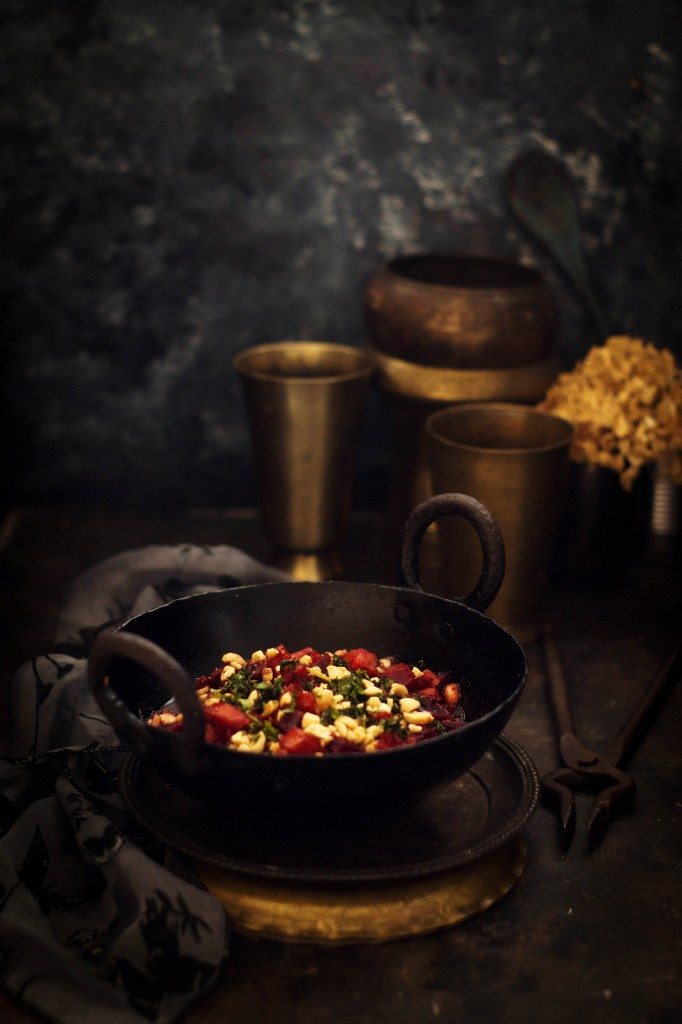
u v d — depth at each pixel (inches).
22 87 42.4
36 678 32.6
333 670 30.1
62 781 30.2
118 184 43.4
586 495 40.1
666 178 43.5
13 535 44.5
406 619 31.8
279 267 44.3
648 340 45.0
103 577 37.5
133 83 42.5
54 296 44.3
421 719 29.0
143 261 44.1
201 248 44.1
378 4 42.1
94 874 29.6
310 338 45.1
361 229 44.0
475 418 38.6
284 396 38.7
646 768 33.5
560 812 31.4
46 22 41.9
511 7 42.1
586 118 43.1
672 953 28.5
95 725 31.6
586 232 44.1
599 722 35.1
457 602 31.2
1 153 42.9
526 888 30.0
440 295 39.3
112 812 30.7
